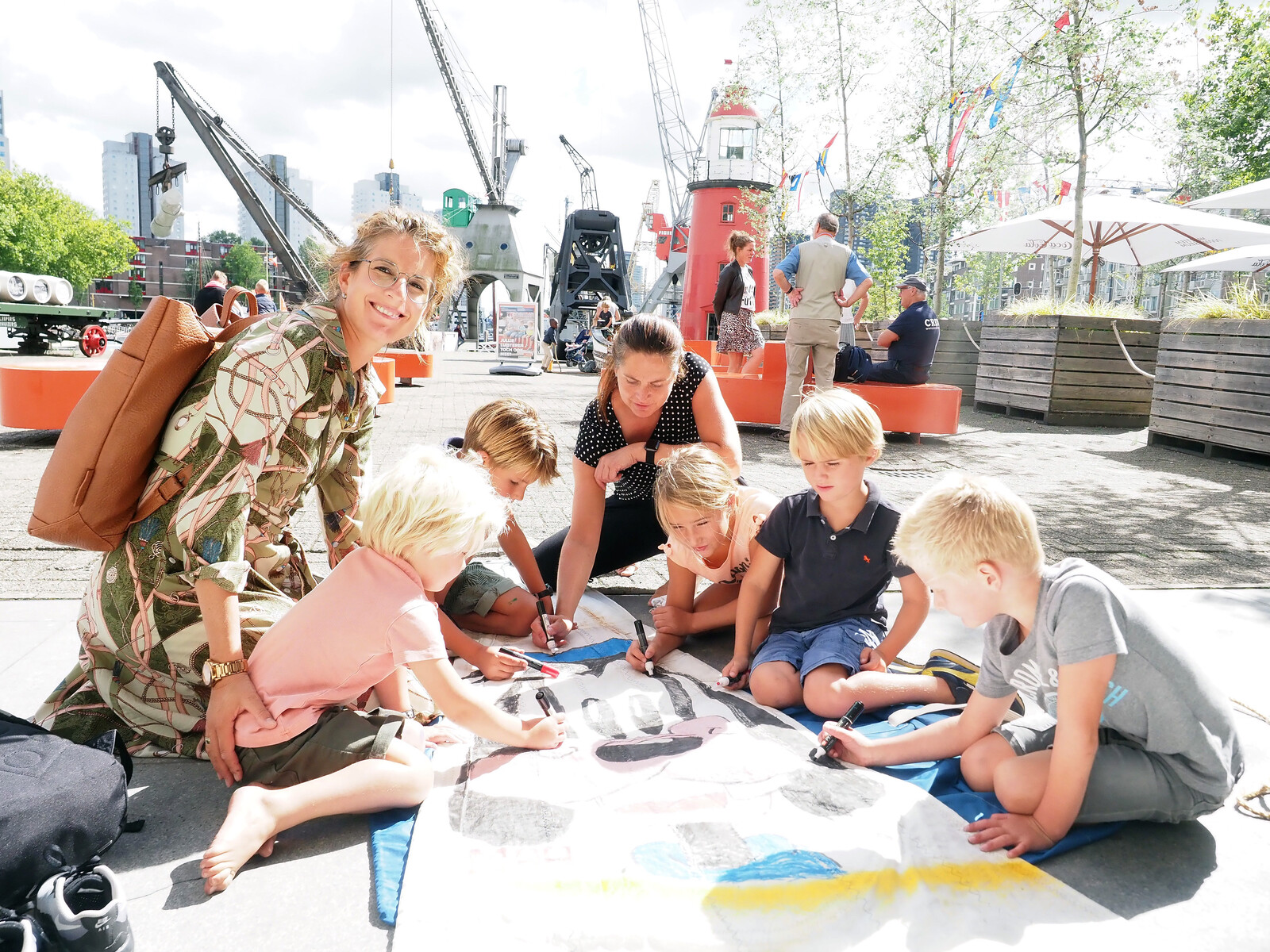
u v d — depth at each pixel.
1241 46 17.17
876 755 1.99
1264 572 3.61
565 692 2.44
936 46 12.05
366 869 1.63
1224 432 6.66
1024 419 9.78
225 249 122.56
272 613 2.07
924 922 1.45
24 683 2.35
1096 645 1.59
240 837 1.57
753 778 1.93
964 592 1.73
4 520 4.05
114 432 1.76
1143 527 4.40
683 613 2.80
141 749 1.99
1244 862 1.67
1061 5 9.77
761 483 5.45
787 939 1.40
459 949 1.36
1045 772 1.74
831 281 7.49
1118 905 1.52
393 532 1.85
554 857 1.61
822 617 2.53
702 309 24.27
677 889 1.51
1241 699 2.37
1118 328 9.01
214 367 1.87
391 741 1.84
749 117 23.41
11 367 6.04
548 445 2.86
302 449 2.03
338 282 2.04
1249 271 13.70
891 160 13.33
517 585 2.96
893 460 6.61
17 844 1.36
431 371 13.13
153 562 1.89
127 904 1.49
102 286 111.06
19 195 50.69
